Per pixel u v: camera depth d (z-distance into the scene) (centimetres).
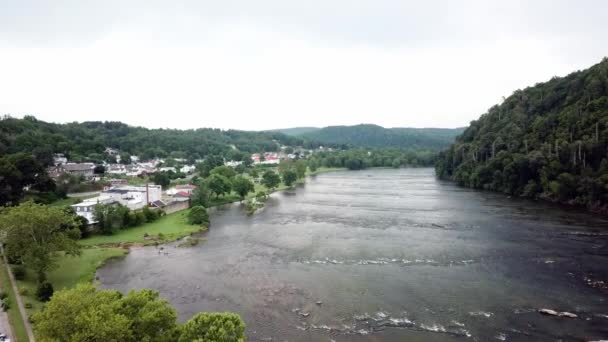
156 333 3119
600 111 13038
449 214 11056
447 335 4172
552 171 12925
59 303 2916
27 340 3675
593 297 5059
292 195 16125
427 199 14138
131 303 3228
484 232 8731
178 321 4578
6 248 5791
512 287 5466
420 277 5966
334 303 5056
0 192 9600
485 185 16525
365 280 5884
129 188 12512
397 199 14325
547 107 17300
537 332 4194
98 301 3095
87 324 2766
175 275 6266
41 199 10812
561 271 6053
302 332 4291
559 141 13512
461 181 18862
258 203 13412
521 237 8162
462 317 4584
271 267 6606
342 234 8944
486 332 4219
